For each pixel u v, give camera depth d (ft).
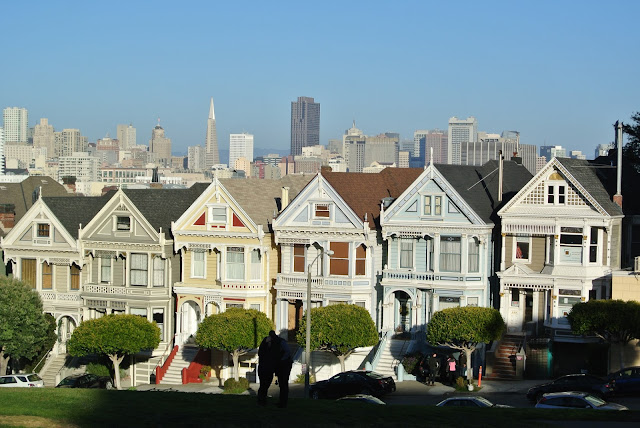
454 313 309.01
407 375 324.80
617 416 210.38
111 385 347.97
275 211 374.43
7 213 435.94
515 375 317.01
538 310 329.11
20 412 200.95
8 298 363.35
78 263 383.86
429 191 336.49
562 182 322.14
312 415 196.34
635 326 291.38
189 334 373.61
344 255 347.97
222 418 192.85
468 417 204.23
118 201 378.32
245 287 359.87
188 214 369.91
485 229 328.90
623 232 335.06
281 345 199.72
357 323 320.29
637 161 376.48
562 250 322.14
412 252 341.00
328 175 362.94
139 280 375.86
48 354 386.93
